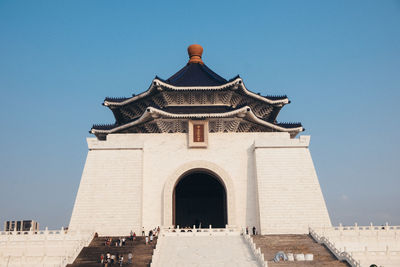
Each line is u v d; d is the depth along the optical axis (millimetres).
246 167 62656
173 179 61688
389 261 43906
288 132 70438
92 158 60906
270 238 51438
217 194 75625
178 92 65750
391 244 50500
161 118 62938
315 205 58719
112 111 71500
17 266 45250
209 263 42469
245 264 42031
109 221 57750
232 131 64938
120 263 42094
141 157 61031
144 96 66625
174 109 66625
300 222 57906
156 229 58188
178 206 75000
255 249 44531
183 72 73250
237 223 60156
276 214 58281
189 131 63000
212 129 64688
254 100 69375
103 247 47938
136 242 50531
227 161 62844
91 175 60031
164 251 46094
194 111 65438
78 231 52844
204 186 75812
